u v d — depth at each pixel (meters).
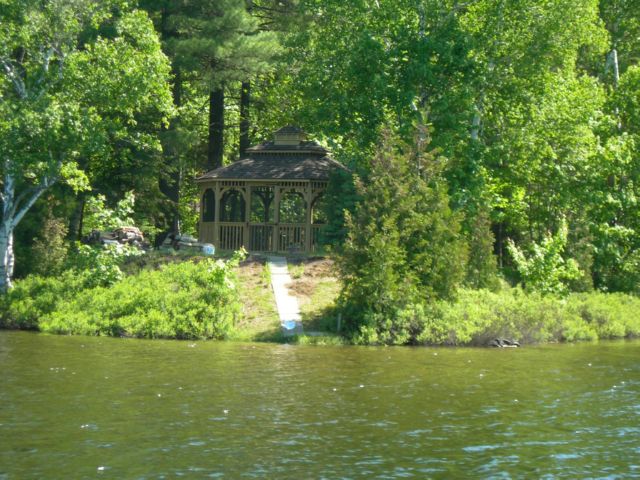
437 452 14.29
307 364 24.28
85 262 35.59
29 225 40.34
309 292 35.28
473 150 40.12
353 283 31.70
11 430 15.22
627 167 46.97
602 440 15.34
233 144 64.62
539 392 20.25
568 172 45.69
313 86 42.09
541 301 36.09
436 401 18.80
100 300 33.12
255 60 42.56
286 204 59.53
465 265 35.62
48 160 34.97
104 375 21.41
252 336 30.95
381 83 39.00
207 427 15.77
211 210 48.47
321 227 42.78
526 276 38.84
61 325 31.92
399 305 31.48
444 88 40.44
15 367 22.41
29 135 34.47
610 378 22.69
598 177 45.88
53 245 38.94
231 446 14.41
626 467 13.59
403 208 32.25
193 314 31.61
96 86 35.97
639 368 24.86
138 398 18.38
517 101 42.34
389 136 33.62
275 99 55.50
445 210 33.53
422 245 32.81
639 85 49.09
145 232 53.12
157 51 36.91
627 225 48.38
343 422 16.41
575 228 42.91
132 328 31.31
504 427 16.27
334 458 13.77
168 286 33.78
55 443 14.40
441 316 31.67
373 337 30.36
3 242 36.09
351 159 40.72
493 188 41.94
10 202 36.44
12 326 33.16
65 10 35.38
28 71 36.41
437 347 30.14
